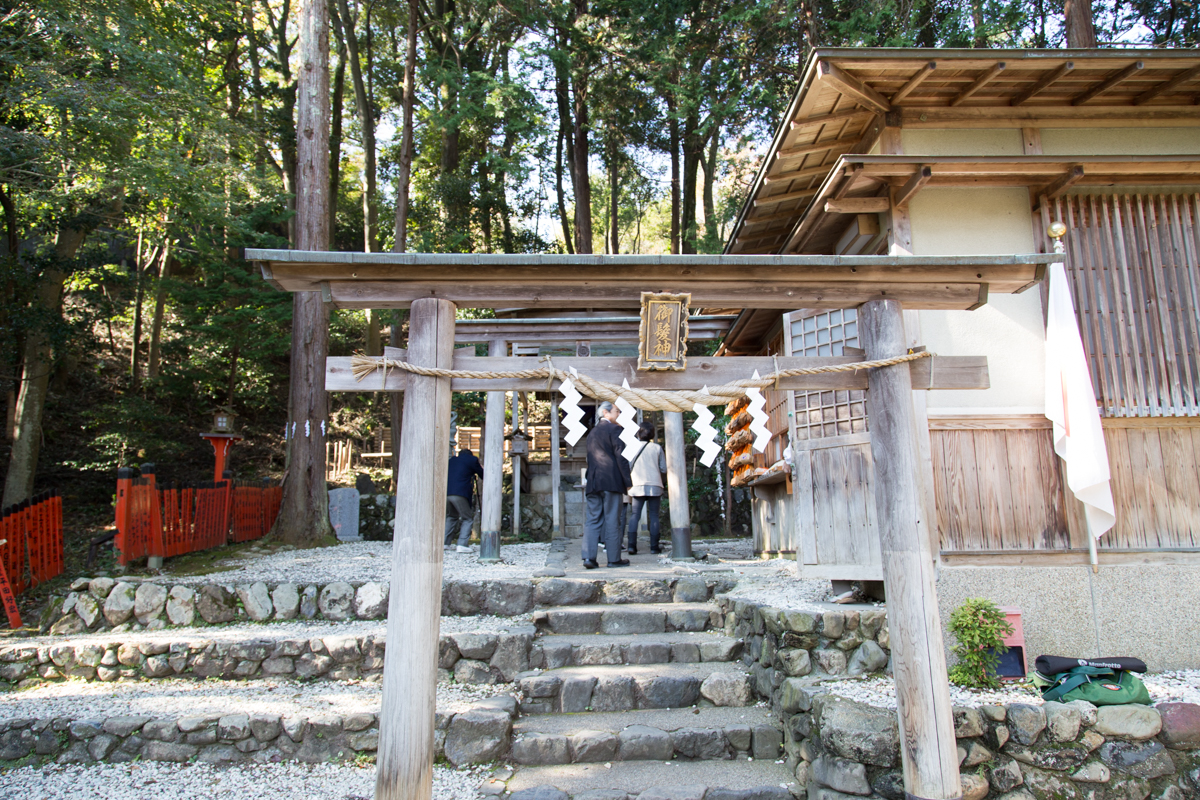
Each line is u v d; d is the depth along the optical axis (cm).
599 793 375
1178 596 460
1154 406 468
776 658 448
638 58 1520
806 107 509
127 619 568
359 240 2067
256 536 978
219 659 505
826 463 509
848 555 491
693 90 1423
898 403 344
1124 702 377
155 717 427
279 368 1731
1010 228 498
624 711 463
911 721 319
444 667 497
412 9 1339
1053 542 464
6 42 784
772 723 432
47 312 902
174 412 1496
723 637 534
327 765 412
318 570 696
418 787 295
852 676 422
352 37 1645
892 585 332
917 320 482
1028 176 481
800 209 658
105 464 1147
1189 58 461
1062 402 430
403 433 324
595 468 700
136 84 834
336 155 1764
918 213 496
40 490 1104
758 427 341
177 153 888
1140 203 492
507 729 418
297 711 436
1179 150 522
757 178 607
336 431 1633
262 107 1698
